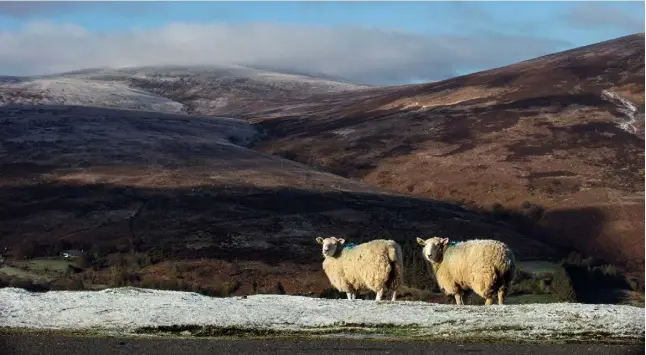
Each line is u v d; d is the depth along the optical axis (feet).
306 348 57.62
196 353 56.39
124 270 241.76
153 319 66.90
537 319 64.34
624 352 55.26
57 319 67.36
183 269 246.47
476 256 74.08
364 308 70.03
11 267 245.45
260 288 226.17
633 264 308.60
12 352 57.00
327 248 81.66
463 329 62.49
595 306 68.85
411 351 56.18
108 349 57.82
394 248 79.56
